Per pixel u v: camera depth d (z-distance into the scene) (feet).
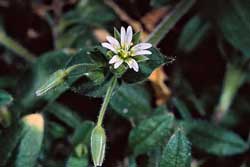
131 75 0.47
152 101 0.63
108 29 0.64
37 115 0.51
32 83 0.56
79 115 0.63
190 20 0.64
